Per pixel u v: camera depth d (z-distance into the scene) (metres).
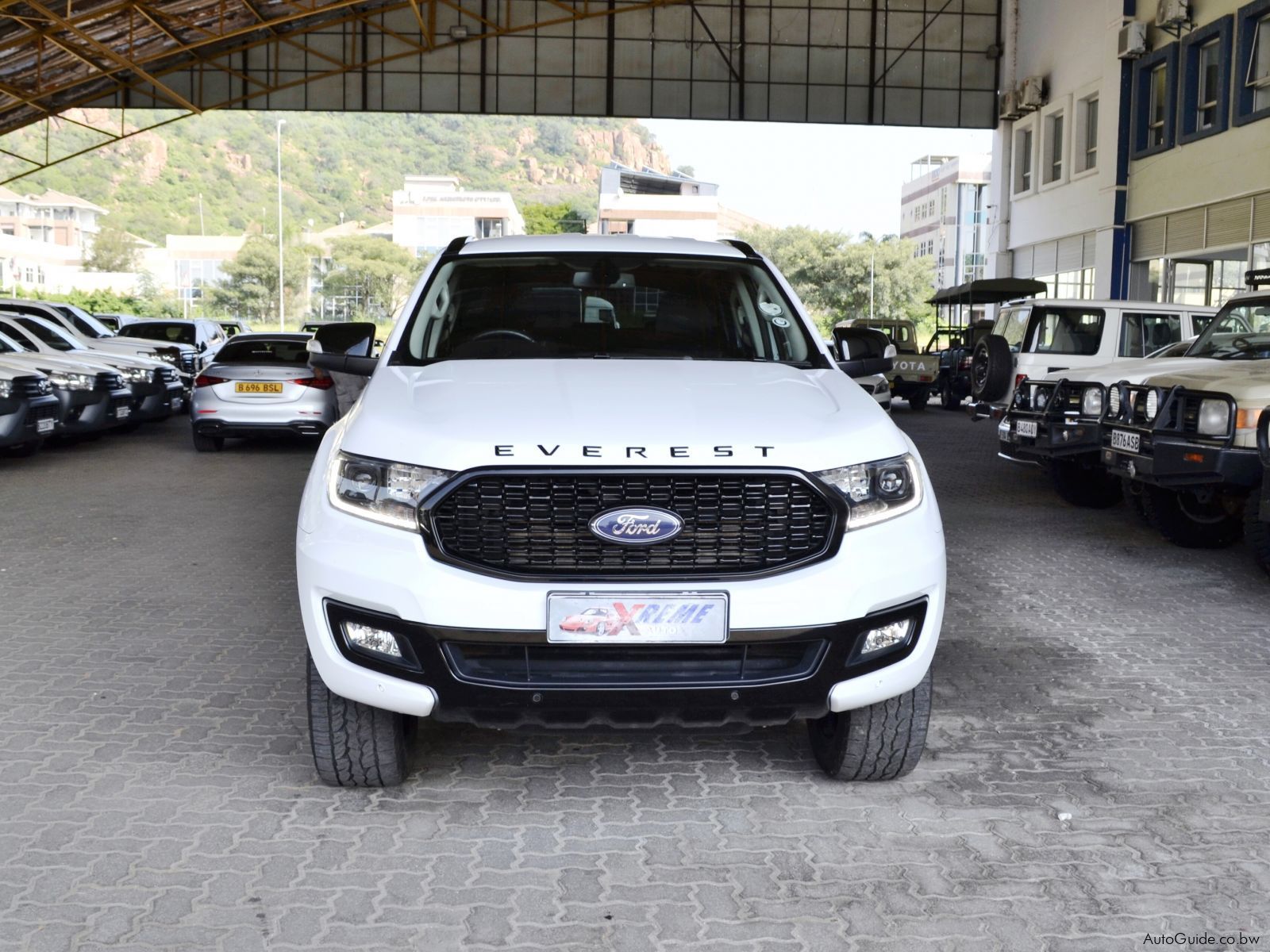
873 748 3.66
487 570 3.17
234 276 114.44
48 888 3.03
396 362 4.23
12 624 5.79
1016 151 28.66
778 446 3.23
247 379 13.73
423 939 2.79
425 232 136.12
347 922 2.87
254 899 2.98
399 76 28.09
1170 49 21.97
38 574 7.00
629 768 3.91
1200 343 8.80
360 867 3.17
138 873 3.12
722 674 3.24
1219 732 4.35
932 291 102.12
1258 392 6.52
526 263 4.69
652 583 3.16
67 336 16.69
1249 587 6.91
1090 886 3.10
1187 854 3.30
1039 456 9.59
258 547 7.91
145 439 15.88
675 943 2.79
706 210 126.56
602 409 3.40
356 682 3.29
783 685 3.25
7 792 3.65
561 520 3.17
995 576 7.23
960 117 28.78
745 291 4.66
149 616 6.00
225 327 26.73
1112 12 23.50
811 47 28.09
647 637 3.15
